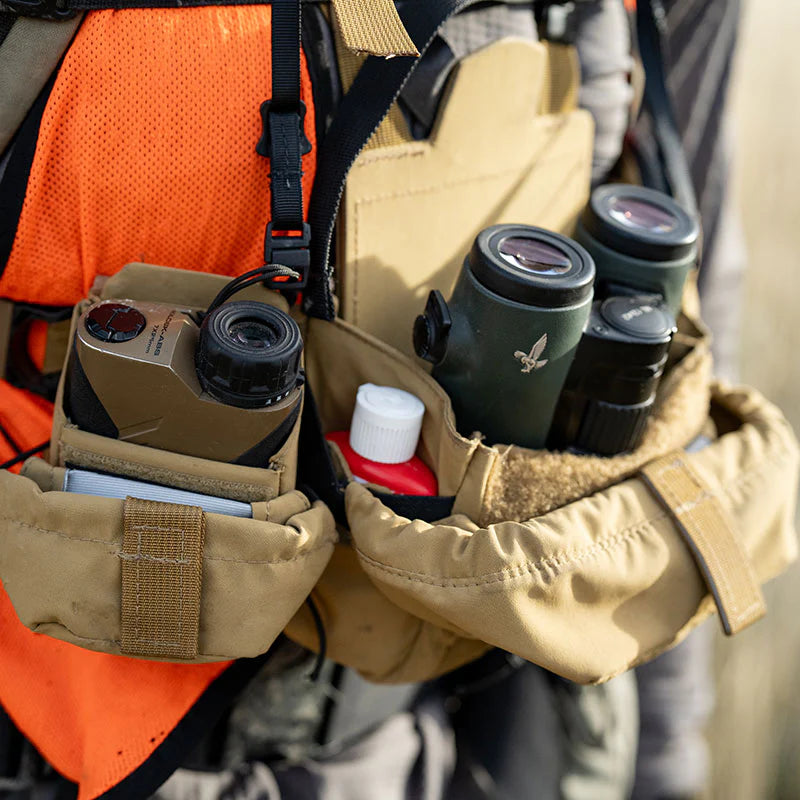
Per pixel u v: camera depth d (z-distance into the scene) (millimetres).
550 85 639
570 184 664
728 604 554
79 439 487
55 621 494
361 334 566
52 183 513
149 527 471
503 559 491
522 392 531
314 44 547
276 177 509
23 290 550
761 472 606
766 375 1656
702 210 956
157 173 516
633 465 572
